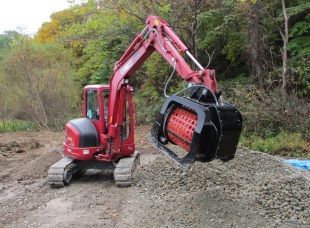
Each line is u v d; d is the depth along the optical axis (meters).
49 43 23.02
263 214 5.42
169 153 5.00
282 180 6.57
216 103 4.84
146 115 18.16
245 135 12.56
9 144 14.71
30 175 9.32
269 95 13.62
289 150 11.01
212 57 16.80
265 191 6.14
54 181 7.78
